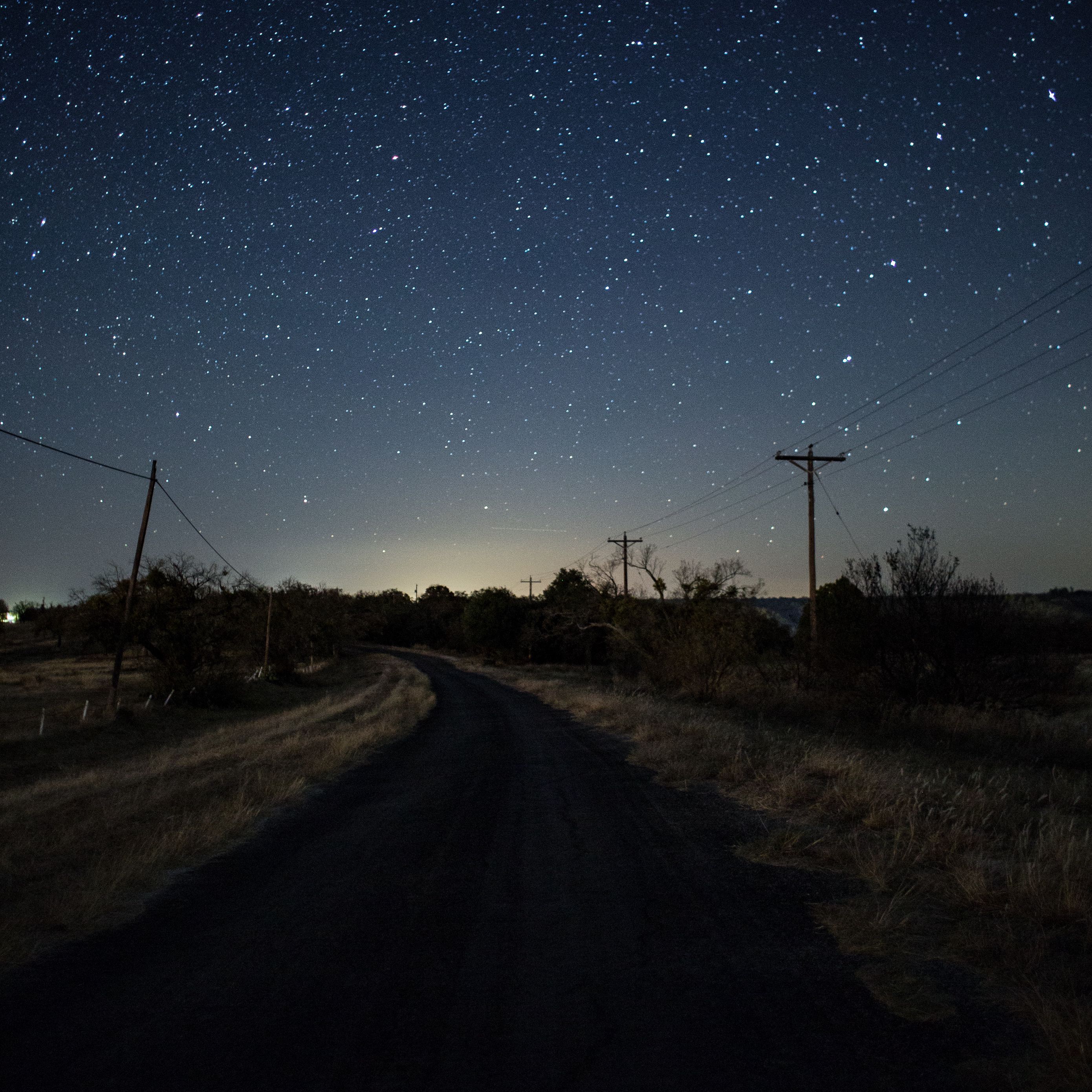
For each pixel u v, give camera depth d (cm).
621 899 605
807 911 554
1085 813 850
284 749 1628
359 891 646
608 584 4262
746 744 1376
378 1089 318
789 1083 318
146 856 714
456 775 1348
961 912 527
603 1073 329
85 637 4156
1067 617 1695
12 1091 319
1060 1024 343
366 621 10594
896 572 1766
